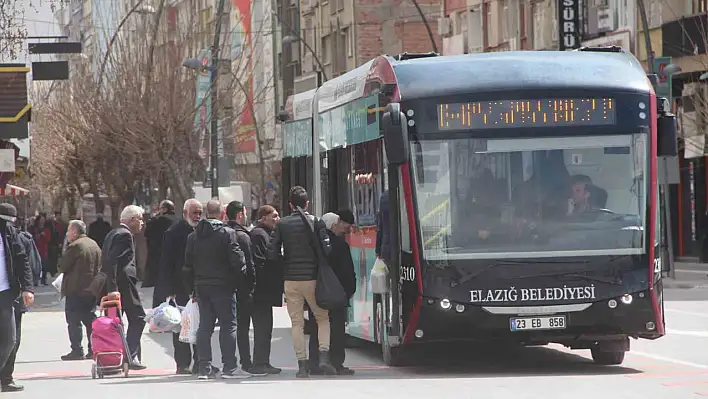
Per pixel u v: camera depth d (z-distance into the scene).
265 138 174.88
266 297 34.34
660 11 98.94
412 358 38.47
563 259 32.12
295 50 172.62
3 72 67.12
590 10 107.81
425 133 32.62
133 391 30.55
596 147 32.62
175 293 35.69
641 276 32.28
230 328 33.41
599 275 32.19
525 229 32.22
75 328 42.53
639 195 32.56
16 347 31.78
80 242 42.47
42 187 150.38
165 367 38.38
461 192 32.44
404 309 32.59
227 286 33.25
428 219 32.44
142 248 84.00
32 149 134.62
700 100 92.56
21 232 42.56
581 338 32.88
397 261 32.81
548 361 36.94
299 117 48.06
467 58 33.59
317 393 29.05
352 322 39.97
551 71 32.97
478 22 134.50
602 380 30.55
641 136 32.75
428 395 28.03
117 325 35.25
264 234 34.44
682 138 98.19
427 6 154.88
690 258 102.00
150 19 112.31
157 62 109.25
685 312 55.38
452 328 32.22
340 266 33.53
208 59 105.88
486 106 32.66
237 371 34.97
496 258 32.12
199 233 33.34
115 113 108.88
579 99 32.69
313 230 33.38
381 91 34.09
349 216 33.88
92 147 114.38
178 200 108.94
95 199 121.88
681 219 103.19
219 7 99.56
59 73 54.91
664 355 38.50
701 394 27.45
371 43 154.12
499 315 32.06
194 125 108.50
